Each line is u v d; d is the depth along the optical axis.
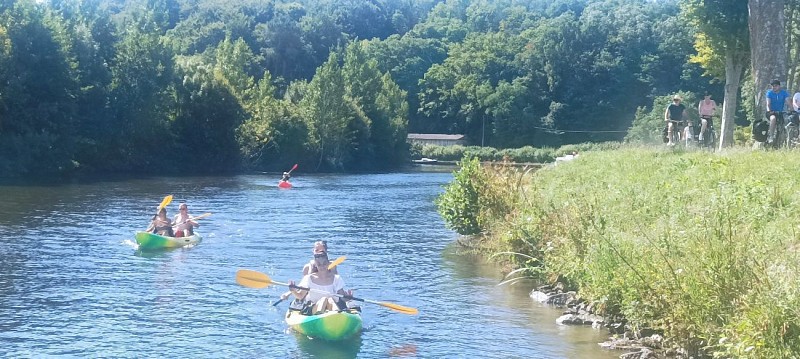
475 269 17.25
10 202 32.62
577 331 11.84
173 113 64.81
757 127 21.75
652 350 10.43
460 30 163.88
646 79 112.62
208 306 13.59
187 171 63.25
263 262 18.20
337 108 77.50
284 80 130.00
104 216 27.62
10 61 49.81
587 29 120.12
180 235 21.52
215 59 83.69
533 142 115.56
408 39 142.88
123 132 59.22
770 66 24.16
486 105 120.25
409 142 97.06
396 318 12.80
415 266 17.66
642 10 130.50
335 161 76.81
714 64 35.66
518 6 191.50
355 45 88.31
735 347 8.00
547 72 119.38
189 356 10.73
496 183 20.08
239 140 67.88
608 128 113.38
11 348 10.97
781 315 7.60
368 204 34.41
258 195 39.44
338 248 20.45
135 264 17.66
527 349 10.95
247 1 165.25
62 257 18.41
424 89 131.38
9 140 49.38
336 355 10.81
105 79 57.78
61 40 53.78
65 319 12.57
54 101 52.66
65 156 52.97
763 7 24.19
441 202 21.80
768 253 9.29
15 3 51.69
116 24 63.06
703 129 25.45
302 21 152.38
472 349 11.00
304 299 12.98
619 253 10.91
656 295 9.84
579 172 22.66
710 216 10.92
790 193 13.41
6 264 17.31
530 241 15.43
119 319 12.62
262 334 11.86
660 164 20.78
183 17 159.75
